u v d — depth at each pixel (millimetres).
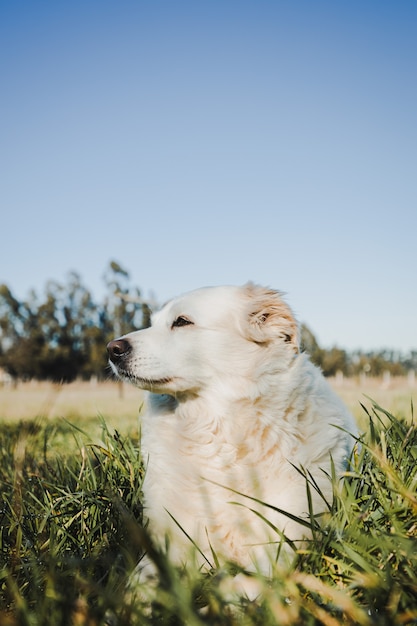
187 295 836
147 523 689
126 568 568
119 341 818
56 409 2785
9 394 5719
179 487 716
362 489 650
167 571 448
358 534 534
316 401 756
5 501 759
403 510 578
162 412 808
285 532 644
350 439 776
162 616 445
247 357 763
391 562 523
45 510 721
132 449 836
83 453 842
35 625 447
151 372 783
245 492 693
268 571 555
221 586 497
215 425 749
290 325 781
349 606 439
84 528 677
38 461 1047
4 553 629
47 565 544
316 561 529
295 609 446
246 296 805
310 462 701
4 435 1460
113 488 742
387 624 423
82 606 452
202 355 765
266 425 728
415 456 667
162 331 829
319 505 668
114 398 4879
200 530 678
